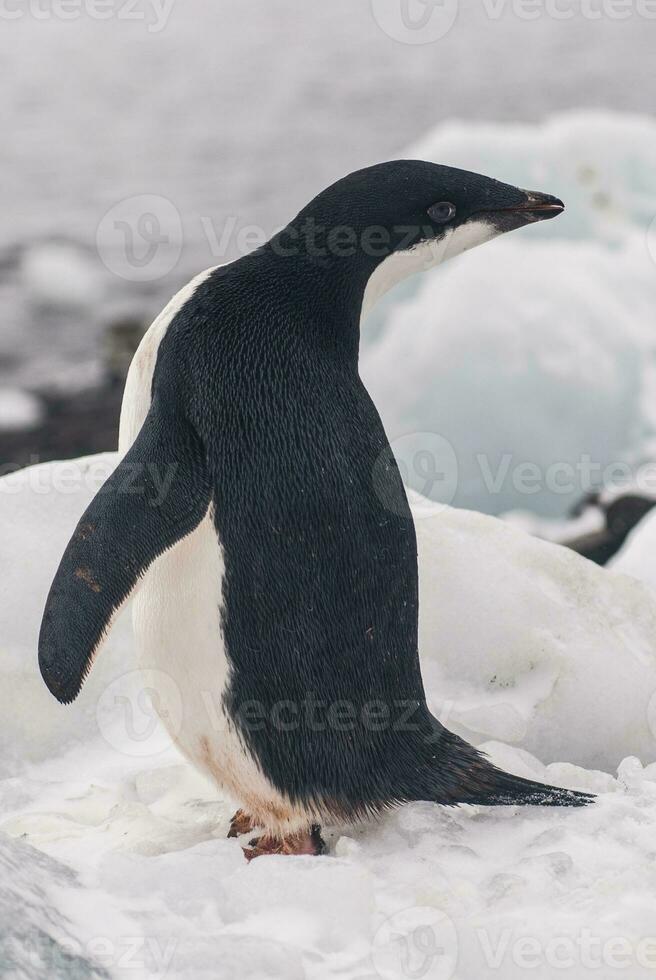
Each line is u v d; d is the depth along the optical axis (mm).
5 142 56969
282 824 7211
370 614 7020
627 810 7320
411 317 23938
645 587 10008
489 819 7363
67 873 6059
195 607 6879
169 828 7582
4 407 28250
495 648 9336
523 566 9766
